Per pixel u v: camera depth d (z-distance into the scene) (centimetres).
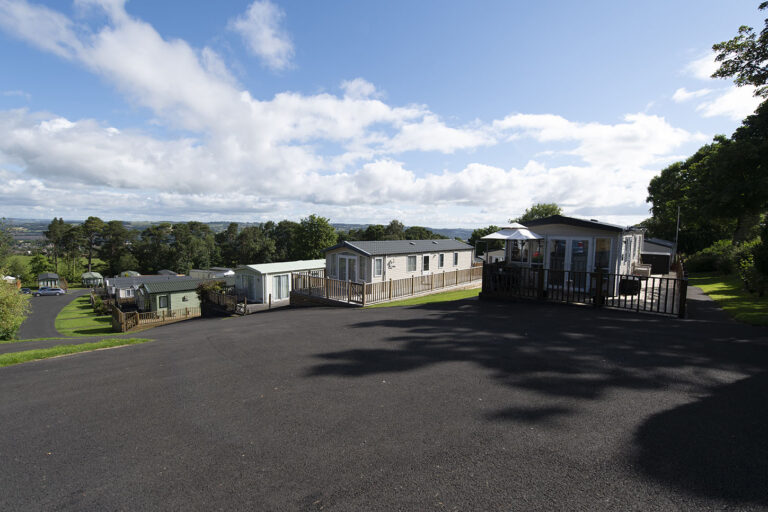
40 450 329
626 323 754
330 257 2325
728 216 1125
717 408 360
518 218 5553
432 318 903
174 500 248
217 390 469
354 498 243
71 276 8281
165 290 3117
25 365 677
